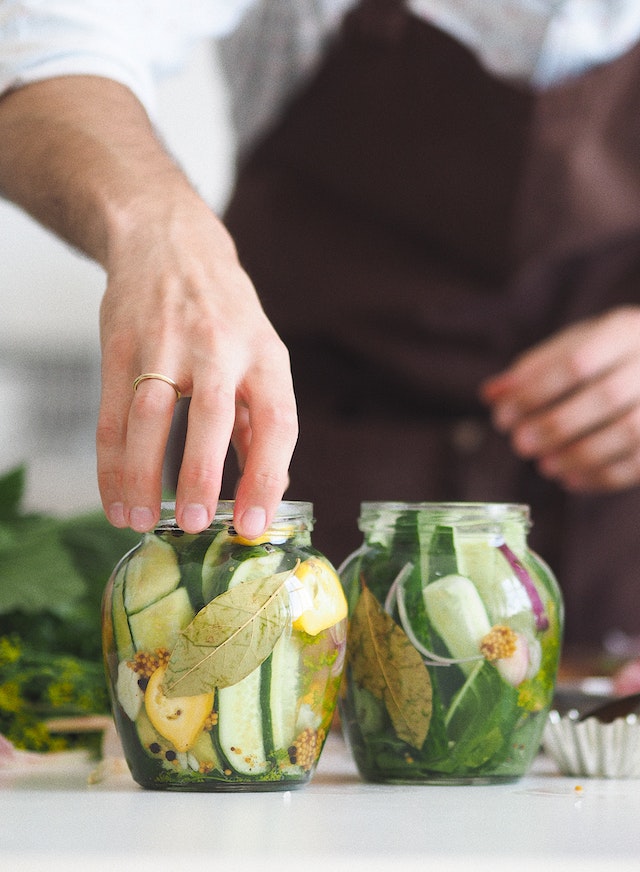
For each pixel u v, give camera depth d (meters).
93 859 0.74
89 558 1.23
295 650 0.90
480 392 1.69
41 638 1.18
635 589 1.70
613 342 1.39
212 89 3.69
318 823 0.82
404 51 1.64
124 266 0.95
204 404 0.87
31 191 1.09
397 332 1.70
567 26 1.57
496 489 1.71
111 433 0.90
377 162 1.68
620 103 1.62
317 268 1.72
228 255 0.96
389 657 0.95
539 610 0.96
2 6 1.14
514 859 0.75
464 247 1.67
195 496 0.87
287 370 0.91
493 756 0.95
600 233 1.64
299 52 1.69
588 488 1.48
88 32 1.17
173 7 1.34
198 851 0.76
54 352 3.86
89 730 1.09
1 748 1.04
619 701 1.03
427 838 0.79
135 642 0.90
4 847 0.76
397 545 0.96
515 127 1.61
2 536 1.16
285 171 1.76
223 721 0.90
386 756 0.95
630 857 0.75
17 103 1.13
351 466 1.71
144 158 1.05
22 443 3.85
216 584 0.90
